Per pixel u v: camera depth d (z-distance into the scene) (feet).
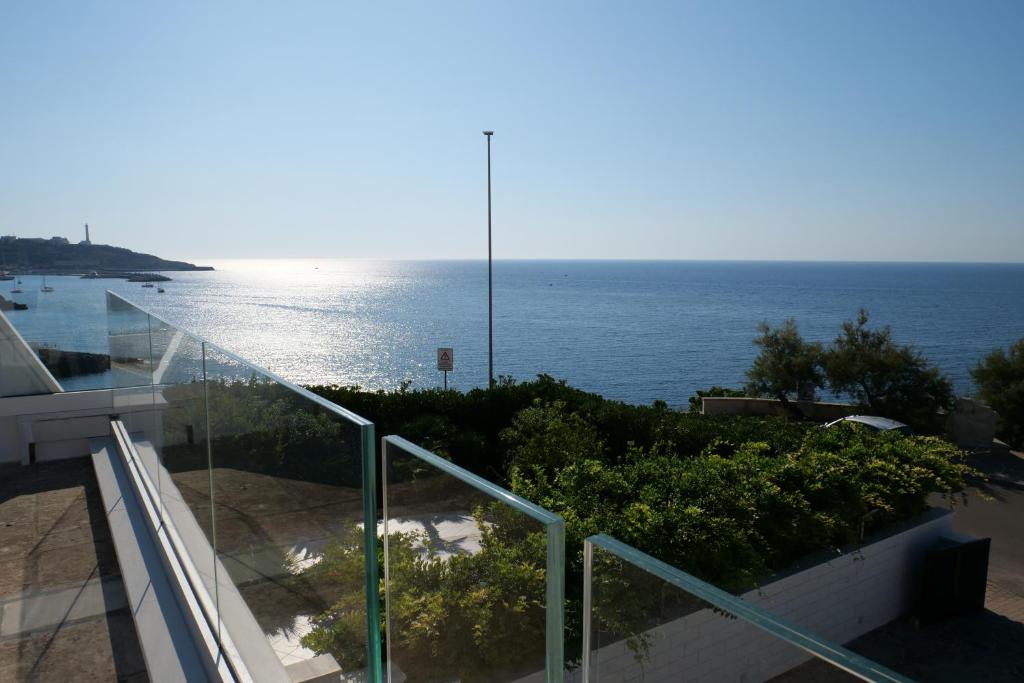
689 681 4.56
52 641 12.46
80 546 16.44
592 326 318.45
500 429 34.65
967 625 23.48
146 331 17.04
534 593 5.59
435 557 7.07
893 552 23.03
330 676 7.82
